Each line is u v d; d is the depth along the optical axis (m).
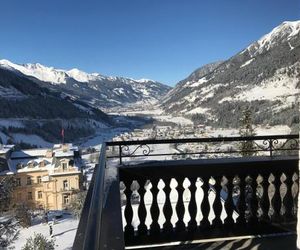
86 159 70.94
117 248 1.61
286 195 5.45
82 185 51.69
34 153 58.03
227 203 5.36
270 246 4.96
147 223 5.89
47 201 50.72
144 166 5.01
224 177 5.45
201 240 5.10
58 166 50.75
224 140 5.70
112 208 2.19
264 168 5.32
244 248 4.90
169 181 5.10
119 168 4.94
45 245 20.58
